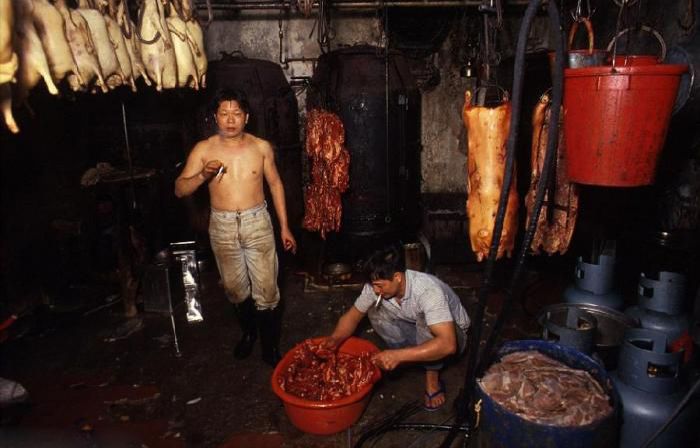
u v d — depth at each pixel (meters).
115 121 5.11
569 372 2.31
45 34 2.05
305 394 2.82
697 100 2.43
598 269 3.32
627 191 4.38
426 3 3.74
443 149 6.28
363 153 4.51
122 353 3.79
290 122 5.39
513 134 1.76
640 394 2.31
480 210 2.23
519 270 1.95
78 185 5.05
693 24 3.08
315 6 5.60
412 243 4.93
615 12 4.33
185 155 5.25
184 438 2.84
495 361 2.53
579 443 1.91
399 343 3.09
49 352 3.83
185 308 4.51
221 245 3.27
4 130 4.09
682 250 3.35
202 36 3.27
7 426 2.73
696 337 2.43
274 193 3.45
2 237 4.12
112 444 2.79
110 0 2.69
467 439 2.44
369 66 4.53
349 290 4.80
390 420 2.93
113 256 4.91
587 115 1.71
